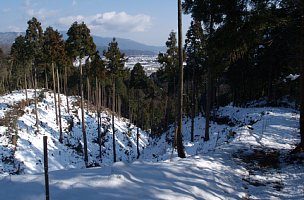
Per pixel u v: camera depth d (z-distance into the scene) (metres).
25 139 33.12
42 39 40.47
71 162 33.66
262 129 20.16
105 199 7.44
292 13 12.45
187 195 8.32
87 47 33.03
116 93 71.50
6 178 8.91
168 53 33.84
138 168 9.86
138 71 53.31
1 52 66.25
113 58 37.00
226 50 13.02
